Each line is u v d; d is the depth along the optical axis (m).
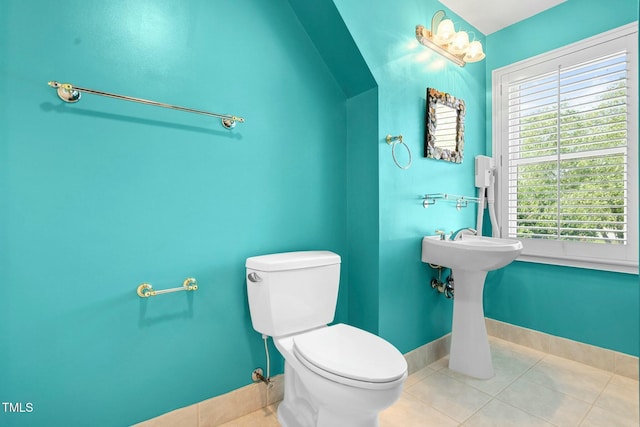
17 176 1.06
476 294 1.93
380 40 1.80
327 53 1.83
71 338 1.15
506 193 2.47
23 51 1.07
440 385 1.82
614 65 1.94
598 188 2.01
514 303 2.41
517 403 1.64
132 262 1.27
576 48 2.09
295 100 1.76
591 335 2.04
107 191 1.22
